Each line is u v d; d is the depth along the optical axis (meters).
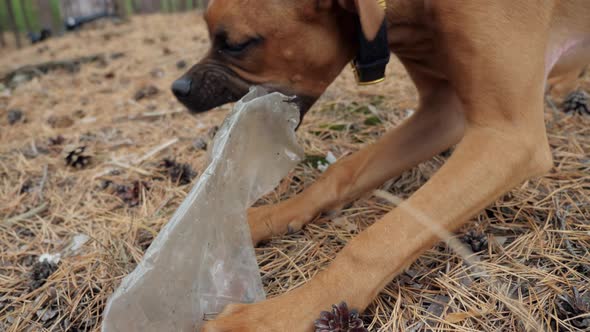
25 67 4.24
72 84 3.87
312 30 1.58
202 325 1.32
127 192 2.25
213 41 1.66
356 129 2.68
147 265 1.20
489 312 1.37
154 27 5.73
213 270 1.37
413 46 1.76
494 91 1.46
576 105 2.62
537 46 1.51
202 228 1.30
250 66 1.63
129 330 1.18
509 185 1.45
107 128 3.00
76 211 2.18
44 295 1.66
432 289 1.50
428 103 2.00
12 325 1.56
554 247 1.62
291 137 1.52
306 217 1.83
